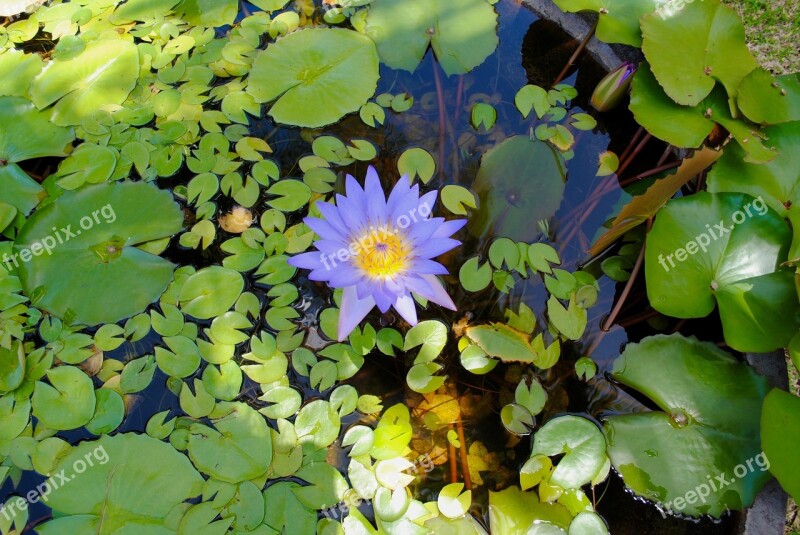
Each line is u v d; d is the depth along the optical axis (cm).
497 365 159
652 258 152
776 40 222
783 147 162
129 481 137
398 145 191
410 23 204
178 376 151
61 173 181
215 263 170
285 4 222
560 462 140
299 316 163
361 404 151
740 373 147
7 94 195
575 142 193
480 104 198
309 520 134
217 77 205
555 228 176
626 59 204
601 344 162
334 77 197
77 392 149
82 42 208
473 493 142
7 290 161
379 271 139
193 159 186
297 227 175
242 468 139
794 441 128
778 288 148
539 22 218
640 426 143
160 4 221
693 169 141
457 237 175
